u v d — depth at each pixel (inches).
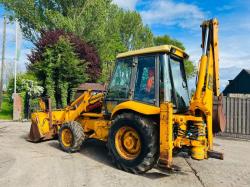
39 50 786.8
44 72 737.6
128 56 279.6
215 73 262.1
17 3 961.5
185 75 290.4
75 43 815.7
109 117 303.4
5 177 235.6
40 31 931.3
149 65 265.0
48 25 959.0
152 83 260.1
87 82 826.8
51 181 228.7
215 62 260.4
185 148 267.3
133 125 251.3
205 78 254.1
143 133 244.8
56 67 722.2
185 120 254.4
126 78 280.2
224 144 414.3
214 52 259.4
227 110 480.4
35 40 983.0
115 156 263.9
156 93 255.1
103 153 323.6
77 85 743.7
